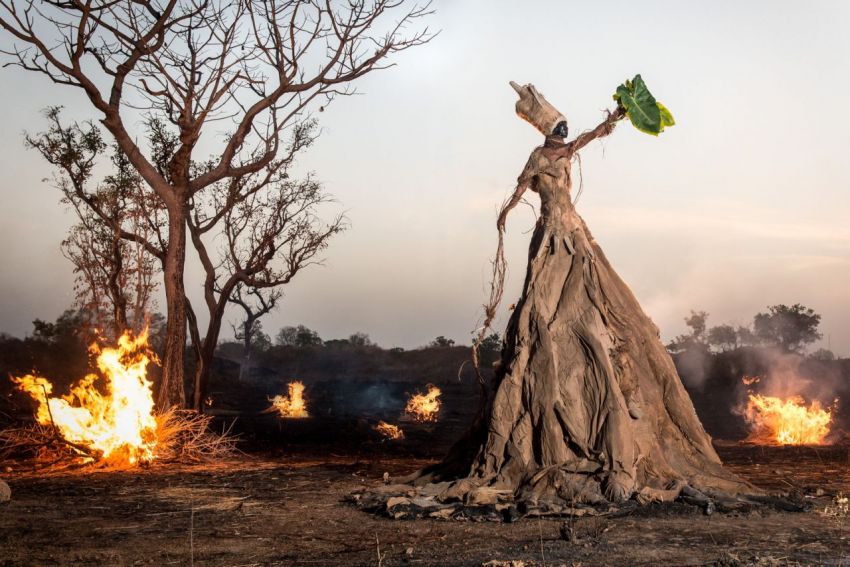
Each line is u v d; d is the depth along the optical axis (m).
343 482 11.95
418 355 66.06
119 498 10.54
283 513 9.27
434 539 7.60
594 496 8.98
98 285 24.92
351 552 7.14
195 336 25.27
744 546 6.98
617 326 10.16
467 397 41.81
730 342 54.16
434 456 17.22
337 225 28.84
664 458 9.70
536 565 6.36
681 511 8.62
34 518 9.02
